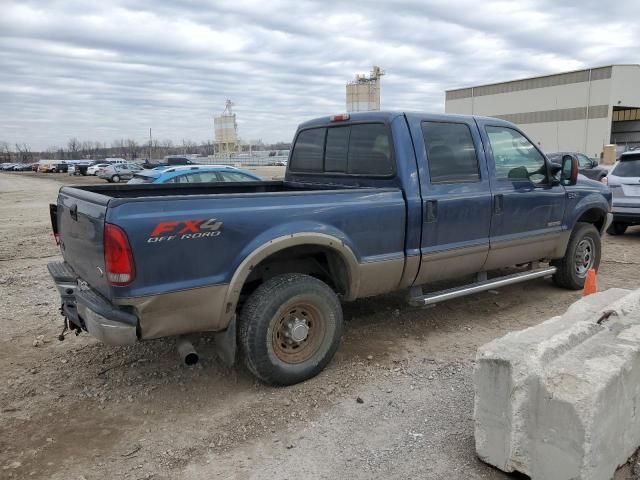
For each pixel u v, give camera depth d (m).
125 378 4.20
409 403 3.70
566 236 6.03
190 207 3.43
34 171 76.00
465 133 5.00
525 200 5.43
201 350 4.69
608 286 6.62
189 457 3.16
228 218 3.55
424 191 4.59
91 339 5.05
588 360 2.75
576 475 2.52
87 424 3.54
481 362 2.85
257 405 3.74
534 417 2.65
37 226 14.21
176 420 3.58
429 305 4.82
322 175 5.44
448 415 3.51
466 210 4.89
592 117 59.22
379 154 4.69
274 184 6.04
